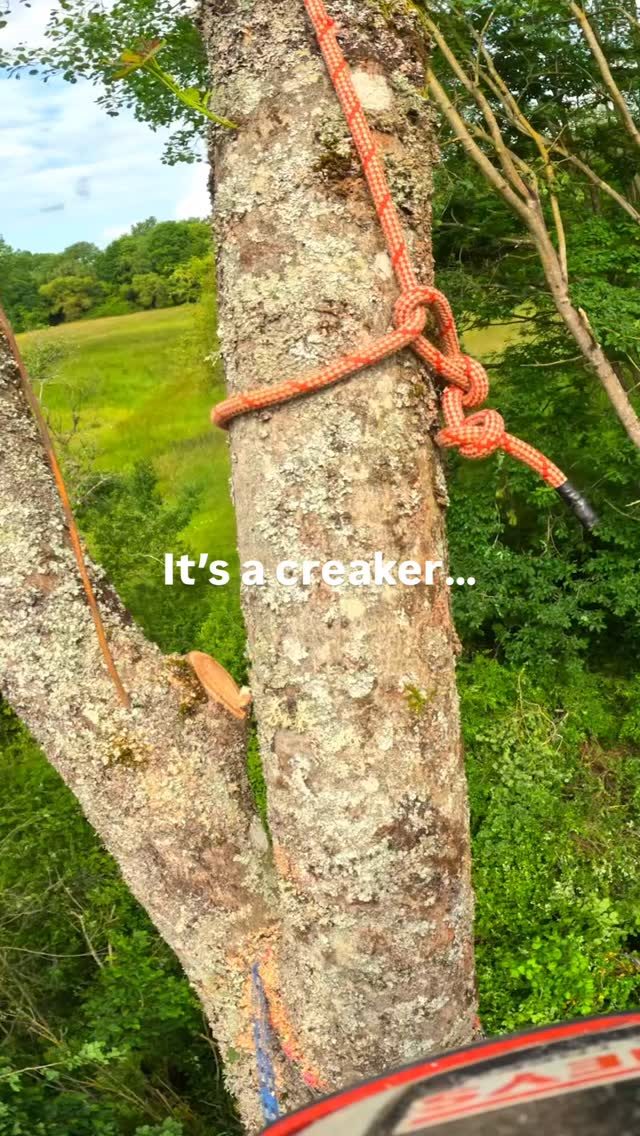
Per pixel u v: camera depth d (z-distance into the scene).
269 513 1.84
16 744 6.55
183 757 2.11
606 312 7.24
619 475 7.59
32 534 2.13
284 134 1.79
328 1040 1.94
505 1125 1.02
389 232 1.78
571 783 6.43
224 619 7.30
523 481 7.86
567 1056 1.13
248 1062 2.12
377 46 1.83
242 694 2.18
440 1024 1.92
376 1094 1.10
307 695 1.85
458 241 8.57
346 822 1.84
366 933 1.86
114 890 5.12
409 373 1.85
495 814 5.73
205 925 2.11
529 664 7.46
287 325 1.80
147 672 2.15
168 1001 4.36
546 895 5.20
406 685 1.84
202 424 11.09
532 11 7.00
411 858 1.85
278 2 1.78
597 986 4.66
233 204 1.84
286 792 1.90
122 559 7.98
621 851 5.67
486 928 4.97
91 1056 3.56
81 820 5.57
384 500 1.81
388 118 1.83
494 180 6.98
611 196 8.28
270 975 2.08
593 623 7.59
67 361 9.53
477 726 6.49
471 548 7.91
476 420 1.89
